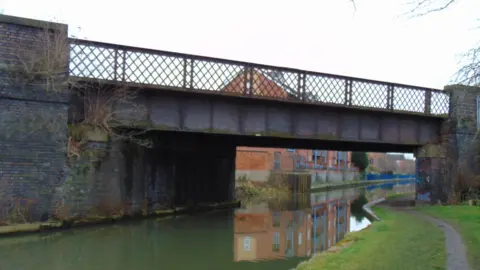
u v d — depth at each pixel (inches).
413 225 578.9
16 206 508.1
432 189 863.1
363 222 776.3
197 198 853.8
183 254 478.6
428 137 865.5
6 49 507.2
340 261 362.3
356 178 2915.8
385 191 1985.7
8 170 505.7
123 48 579.5
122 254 458.3
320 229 722.2
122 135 615.5
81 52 558.9
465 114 862.5
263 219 822.5
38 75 522.9
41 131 525.3
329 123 746.2
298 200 1349.7
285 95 686.5
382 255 376.2
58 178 536.1
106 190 601.0
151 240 541.0
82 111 580.1
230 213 873.5
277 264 450.0
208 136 847.1
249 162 1619.1
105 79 570.9
